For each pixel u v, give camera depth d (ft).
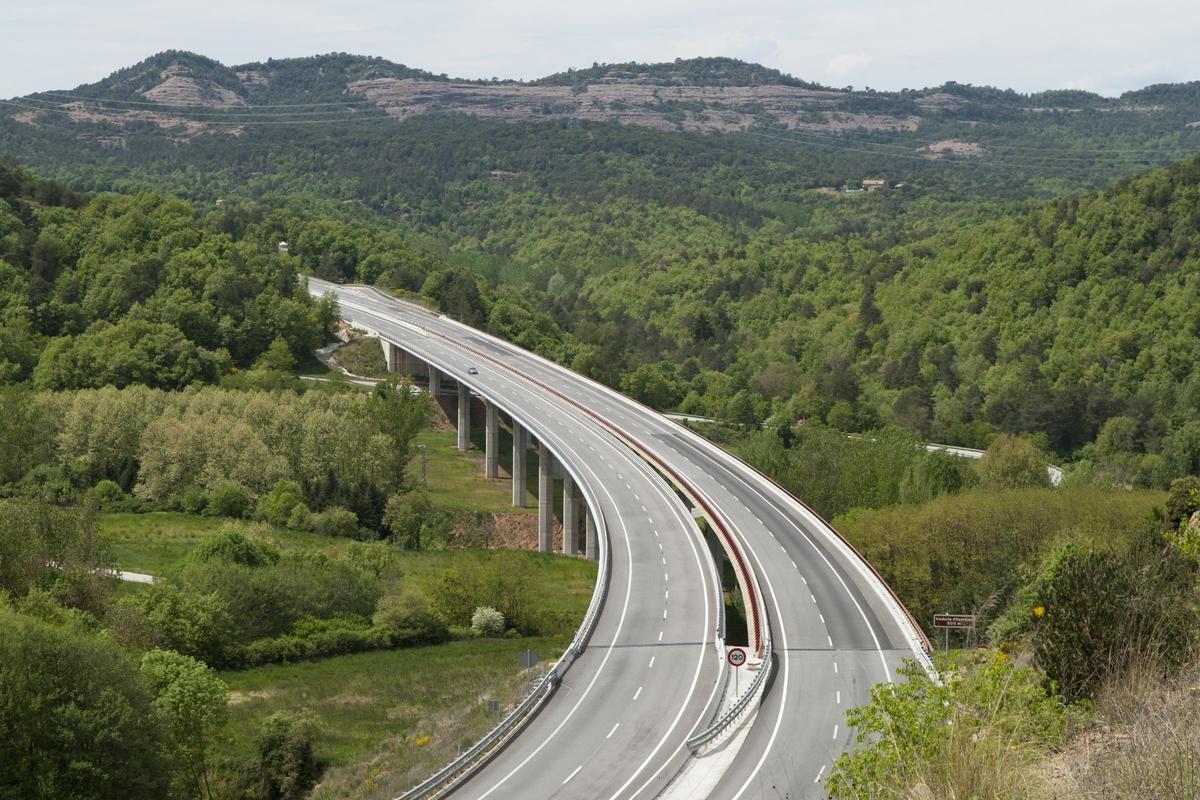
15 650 231.50
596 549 561.02
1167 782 90.33
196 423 589.73
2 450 566.36
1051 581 146.41
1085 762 102.32
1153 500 464.65
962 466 629.92
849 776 109.60
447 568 492.95
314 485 582.76
